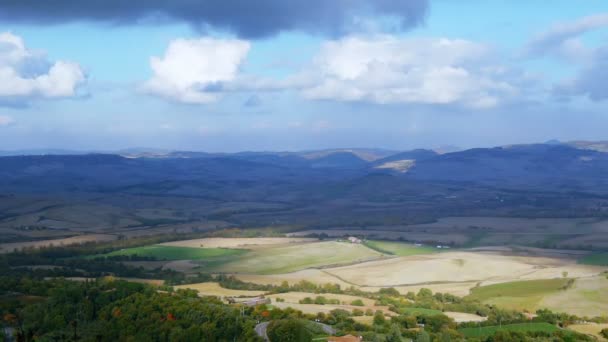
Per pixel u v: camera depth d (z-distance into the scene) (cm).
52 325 16425
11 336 15400
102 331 15975
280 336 14862
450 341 15338
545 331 16350
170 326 15488
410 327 16925
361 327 16488
